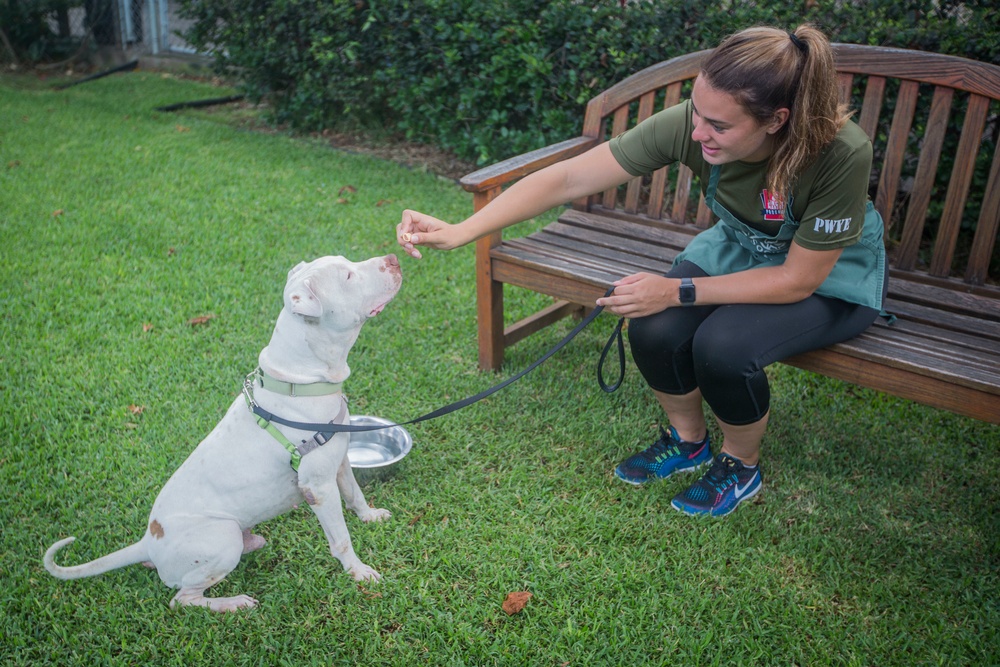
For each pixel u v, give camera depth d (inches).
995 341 106.8
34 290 167.2
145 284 171.9
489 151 230.4
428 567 101.8
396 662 89.0
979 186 167.9
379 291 93.0
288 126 294.2
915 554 104.4
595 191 112.3
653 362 109.1
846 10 172.9
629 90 143.3
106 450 121.5
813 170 93.4
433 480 117.8
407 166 253.0
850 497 115.6
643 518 110.7
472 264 187.0
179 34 300.5
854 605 97.0
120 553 95.0
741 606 96.1
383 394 138.3
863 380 103.5
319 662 89.0
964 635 91.7
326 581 99.3
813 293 103.4
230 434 94.0
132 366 142.9
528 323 149.6
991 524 109.5
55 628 92.0
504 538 106.3
